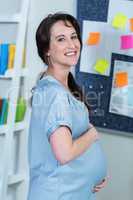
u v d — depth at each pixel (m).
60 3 2.44
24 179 2.62
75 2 2.36
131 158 2.31
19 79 2.39
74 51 1.67
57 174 1.63
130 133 2.27
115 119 2.30
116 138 2.34
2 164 2.37
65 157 1.49
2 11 2.62
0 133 2.38
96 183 1.75
